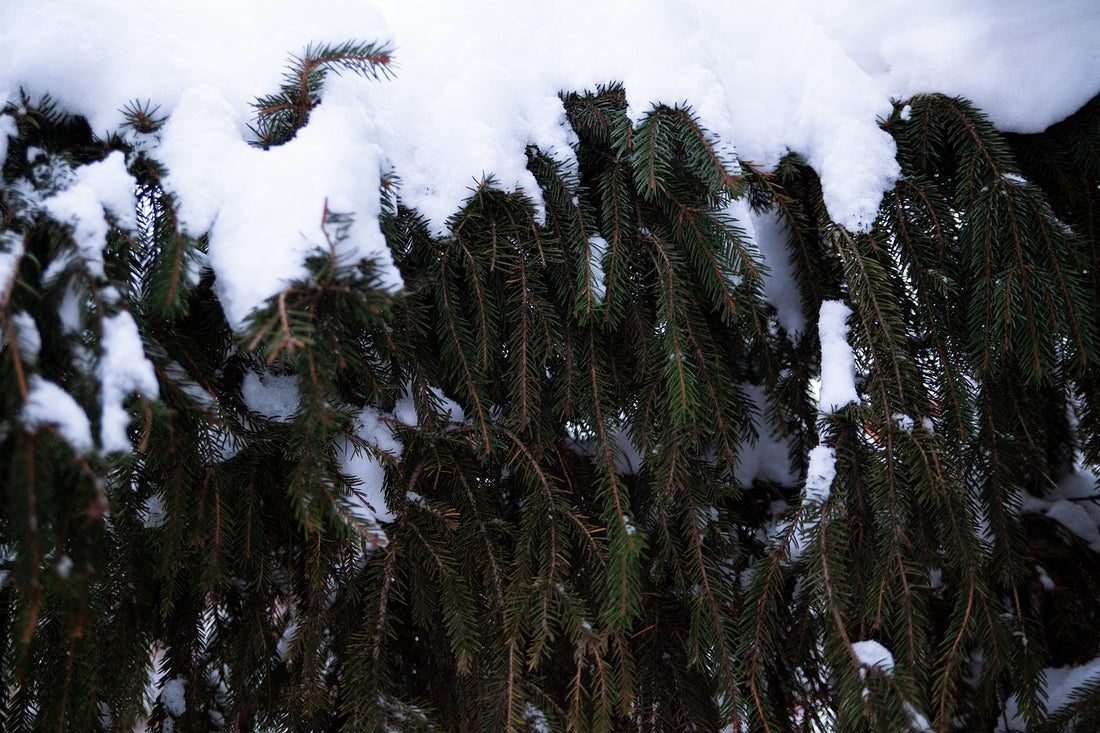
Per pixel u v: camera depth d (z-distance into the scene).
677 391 1.35
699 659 1.39
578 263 1.36
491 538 1.39
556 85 1.41
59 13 1.30
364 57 1.31
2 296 1.21
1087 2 1.38
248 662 1.39
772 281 1.46
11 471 1.20
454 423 1.39
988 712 1.42
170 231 1.28
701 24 1.39
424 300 1.38
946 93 1.40
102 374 1.22
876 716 1.34
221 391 1.35
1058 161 1.42
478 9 1.41
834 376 1.38
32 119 1.28
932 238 1.38
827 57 1.41
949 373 1.38
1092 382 1.44
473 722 1.39
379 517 1.39
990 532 1.42
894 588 1.36
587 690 1.41
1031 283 1.36
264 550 1.38
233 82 1.34
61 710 1.32
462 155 1.37
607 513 1.37
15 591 1.32
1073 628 1.51
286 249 1.26
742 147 1.42
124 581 1.34
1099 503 1.56
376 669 1.35
